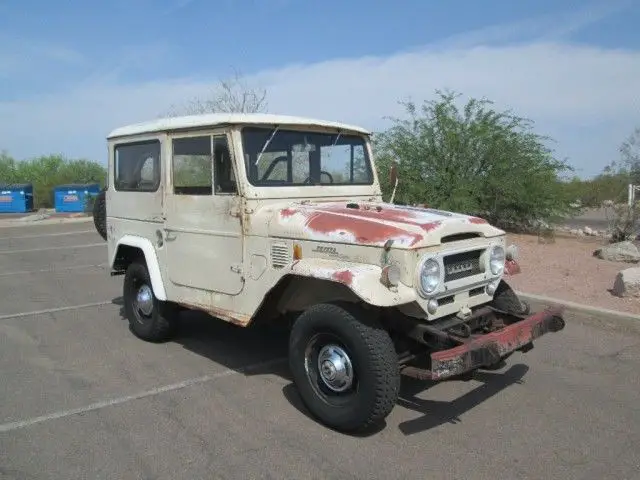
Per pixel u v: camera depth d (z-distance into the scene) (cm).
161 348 598
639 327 631
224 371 530
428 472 358
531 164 1323
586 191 1470
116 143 617
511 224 1429
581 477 354
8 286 958
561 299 735
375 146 1362
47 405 457
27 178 3800
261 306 465
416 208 495
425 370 388
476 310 459
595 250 1152
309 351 421
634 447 390
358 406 386
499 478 352
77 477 352
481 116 1344
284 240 446
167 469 361
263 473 357
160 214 557
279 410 446
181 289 545
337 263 410
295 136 512
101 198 709
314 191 521
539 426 421
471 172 1335
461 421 429
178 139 530
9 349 601
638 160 1415
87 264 1197
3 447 388
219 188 493
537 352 575
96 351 592
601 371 526
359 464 367
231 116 475
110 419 431
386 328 414
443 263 411
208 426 419
